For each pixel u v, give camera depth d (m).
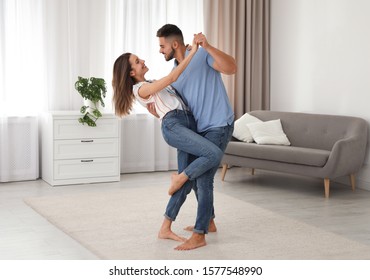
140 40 6.52
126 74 3.77
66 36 6.15
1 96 5.84
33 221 4.36
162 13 6.62
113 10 6.36
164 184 5.96
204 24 6.82
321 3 6.32
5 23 5.80
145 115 6.68
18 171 6.02
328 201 5.22
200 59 3.71
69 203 4.95
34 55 6.01
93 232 4.04
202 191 3.68
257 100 7.20
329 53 6.24
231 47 7.06
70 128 5.77
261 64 7.12
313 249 3.67
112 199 5.14
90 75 6.33
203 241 3.72
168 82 3.53
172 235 3.86
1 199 5.13
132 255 3.51
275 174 6.62
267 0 7.09
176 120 3.70
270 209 4.88
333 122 5.89
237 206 4.91
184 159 3.84
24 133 6.02
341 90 6.11
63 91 6.19
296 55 6.74
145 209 4.76
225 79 7.07
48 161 5.87
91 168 5.93
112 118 5.96
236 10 7.07
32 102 6.05
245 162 5.93
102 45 6.36
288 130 6.23
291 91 6.84
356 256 3.52
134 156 6.66
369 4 5.71
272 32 7.14
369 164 5.77
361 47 5.83
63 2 6.10
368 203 5.15
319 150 5.52
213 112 3.72
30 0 5.93
